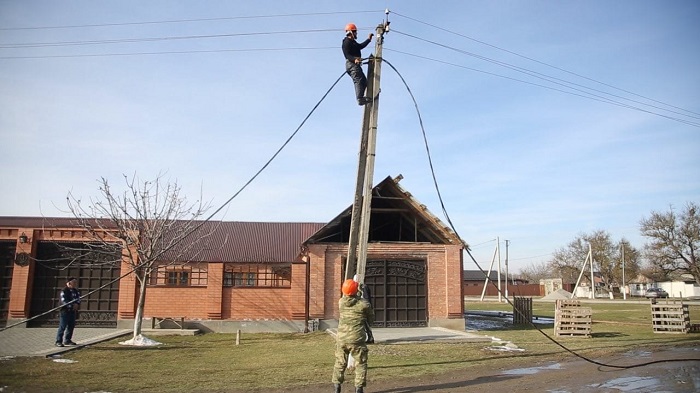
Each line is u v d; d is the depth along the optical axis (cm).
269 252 2577
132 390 1026
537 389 1022
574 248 9400
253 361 1400
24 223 2348
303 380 1131
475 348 1594
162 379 1139
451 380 1121
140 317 1788
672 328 2125
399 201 2425
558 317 2014
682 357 1424
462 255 2373
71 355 1482
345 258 2314
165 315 2284
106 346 1697
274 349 1664
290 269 2453
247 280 2470
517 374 1180
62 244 2270
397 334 1969
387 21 1305
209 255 2480
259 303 2311
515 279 11294
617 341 1828
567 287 9644
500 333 2191
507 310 4459
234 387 1062
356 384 966
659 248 6981
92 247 2245
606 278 9119
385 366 1284
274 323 2284
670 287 9431
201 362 1388
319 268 2292
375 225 2492
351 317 979
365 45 1327
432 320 2302
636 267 9025
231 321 2281
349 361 1269
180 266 2386
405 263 2350
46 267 2256
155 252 1883
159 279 2417
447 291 2333
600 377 1140
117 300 2270
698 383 1067
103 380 1120
